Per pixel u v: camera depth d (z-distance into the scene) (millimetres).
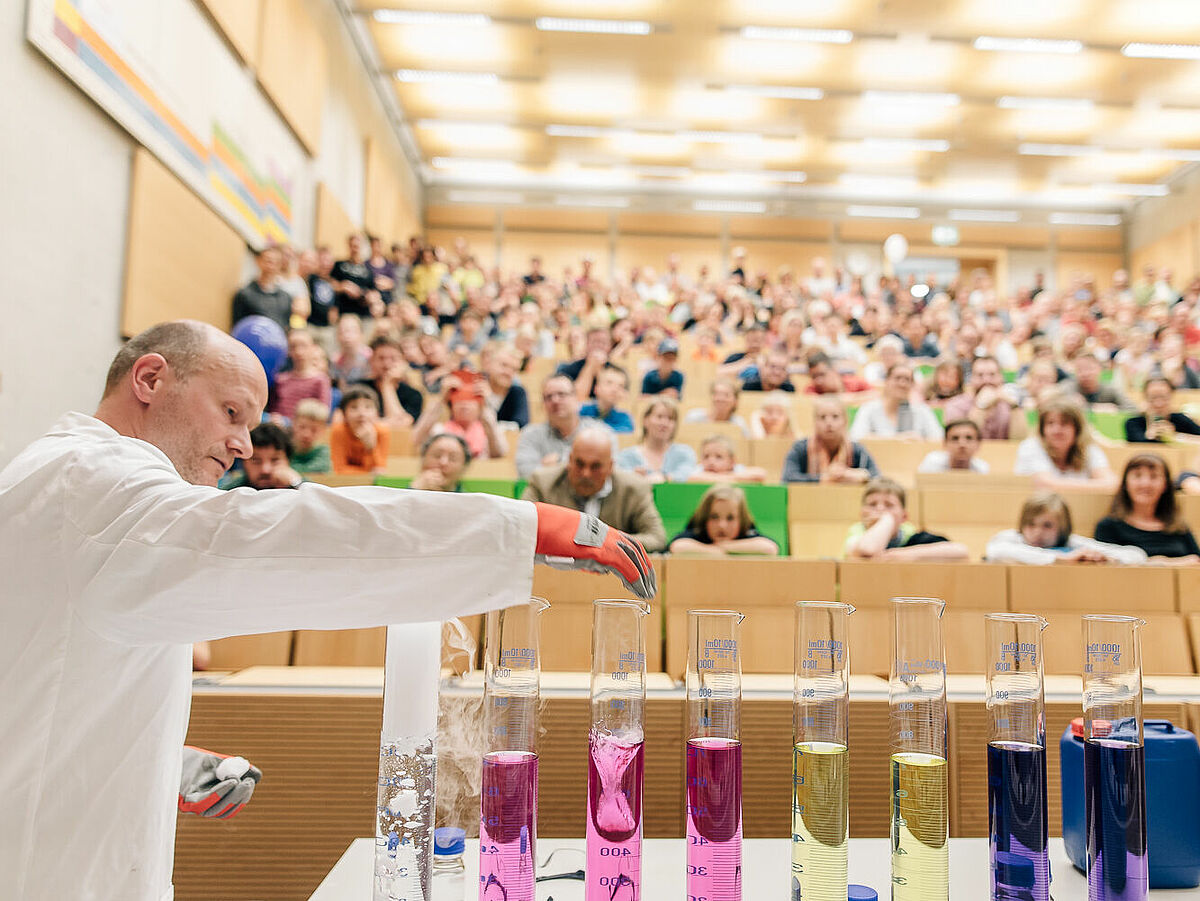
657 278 8406
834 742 543
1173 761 709
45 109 2342
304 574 488
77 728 566
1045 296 6965
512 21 5824
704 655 549
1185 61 6180
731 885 528
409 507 513
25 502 550
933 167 8375
